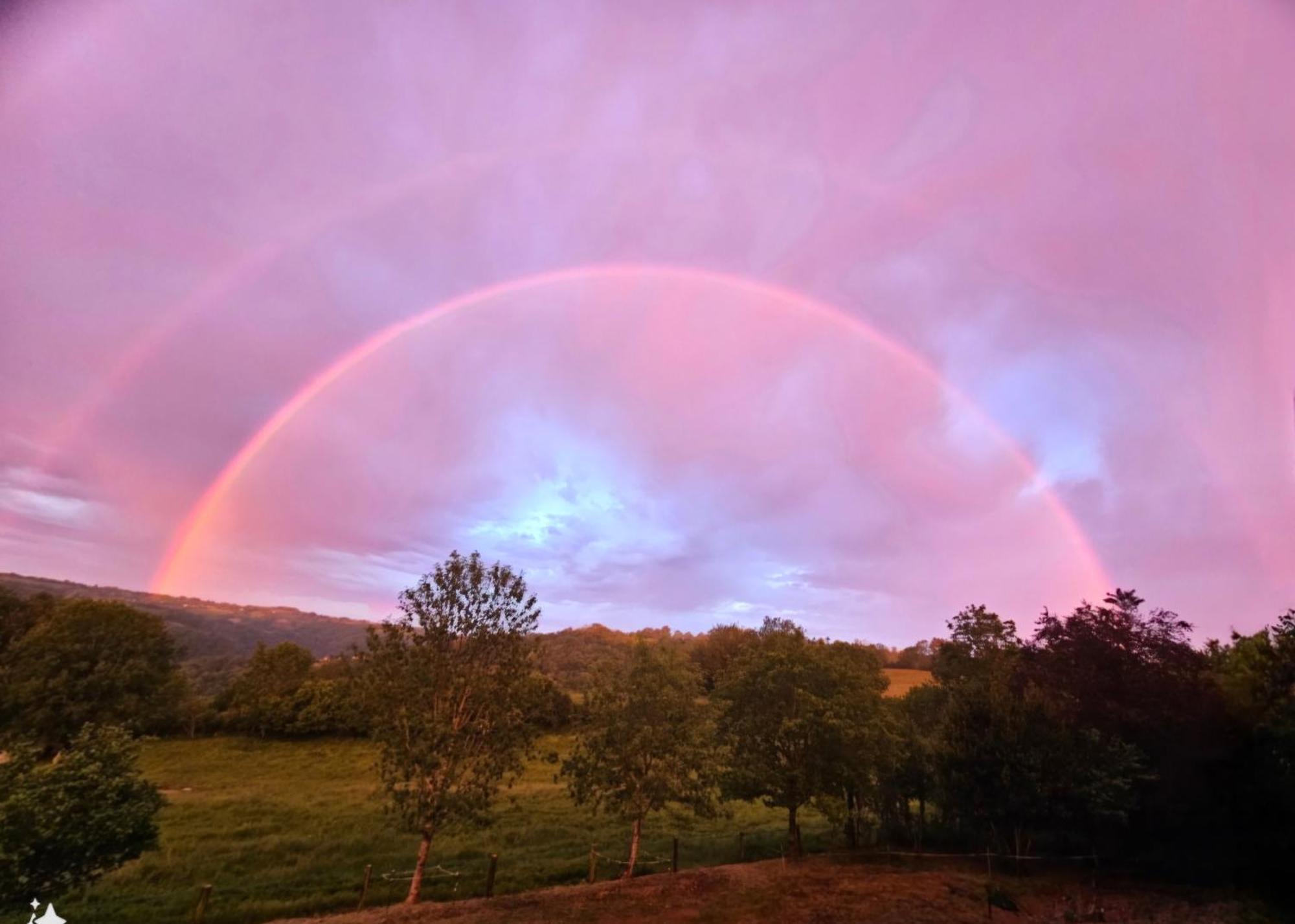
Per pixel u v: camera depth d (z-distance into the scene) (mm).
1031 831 17422
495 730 14039
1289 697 15406
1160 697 16250
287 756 46062
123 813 10711
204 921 13695
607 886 15070
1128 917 13070
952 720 17328
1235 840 15383
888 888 14578
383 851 20203
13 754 10836
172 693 47562
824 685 17500
